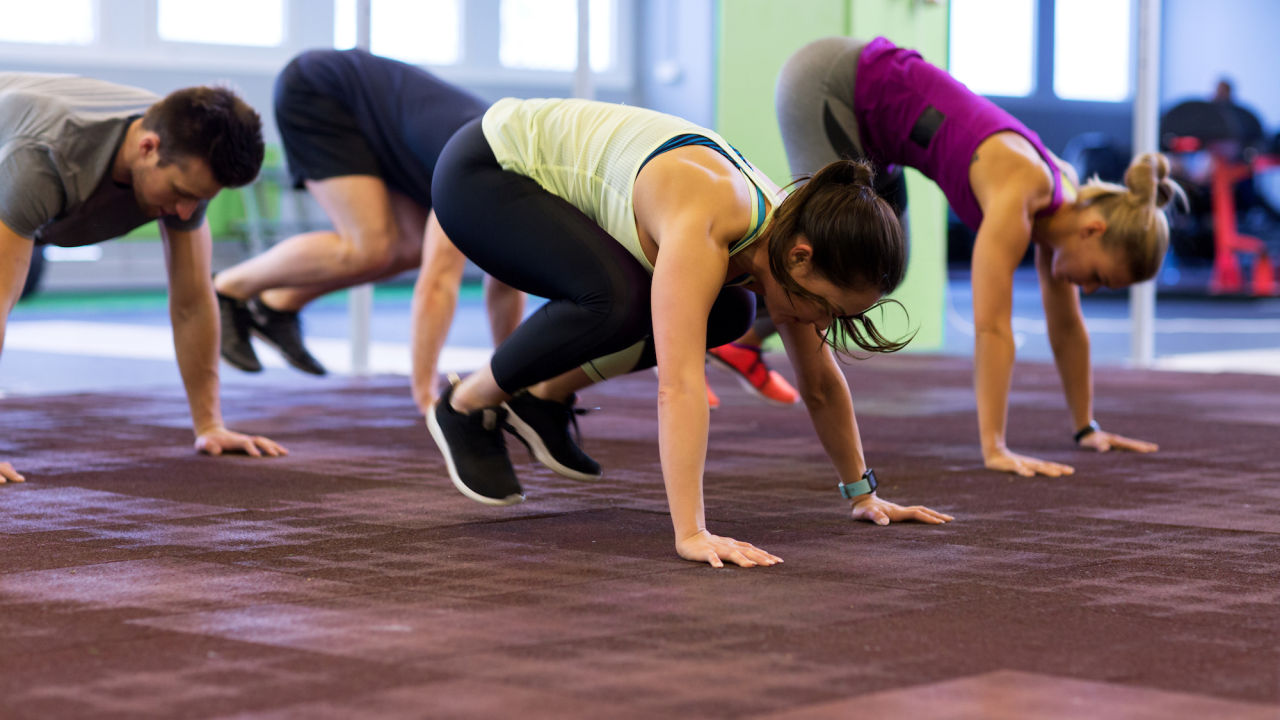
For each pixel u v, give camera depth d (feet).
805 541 8.02
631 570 7.18
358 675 5.32
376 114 12.63
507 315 13.34
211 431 11.49
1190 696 5.15
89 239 9.84
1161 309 31.99
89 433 12.55
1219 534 8.36
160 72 34.35
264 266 13.34
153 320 27.40
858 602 6.54
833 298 6.98
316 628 6.00
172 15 34.55
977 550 7.81
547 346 7.82
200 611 6.29
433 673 5.35
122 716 4.83
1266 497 9.72
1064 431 13.34
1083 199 11.02
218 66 34.99
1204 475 10.72
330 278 13.19
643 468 10.83
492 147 8.13
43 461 10.89
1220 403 15.76
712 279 7.02
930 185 24.14
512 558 7.48
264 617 6.19
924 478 10.50
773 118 22.72
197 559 7.42
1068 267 11.07
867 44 12.24
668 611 6.33
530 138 8.01
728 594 6.67
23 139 9.08
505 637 5.87
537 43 39.29
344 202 12.84
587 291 7.64
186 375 11.42
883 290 7.00
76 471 10.41
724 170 7.26
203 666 5.42
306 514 8.78
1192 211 37.50
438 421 8.59
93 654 5.59
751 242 7.22
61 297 32.40
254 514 8.76
